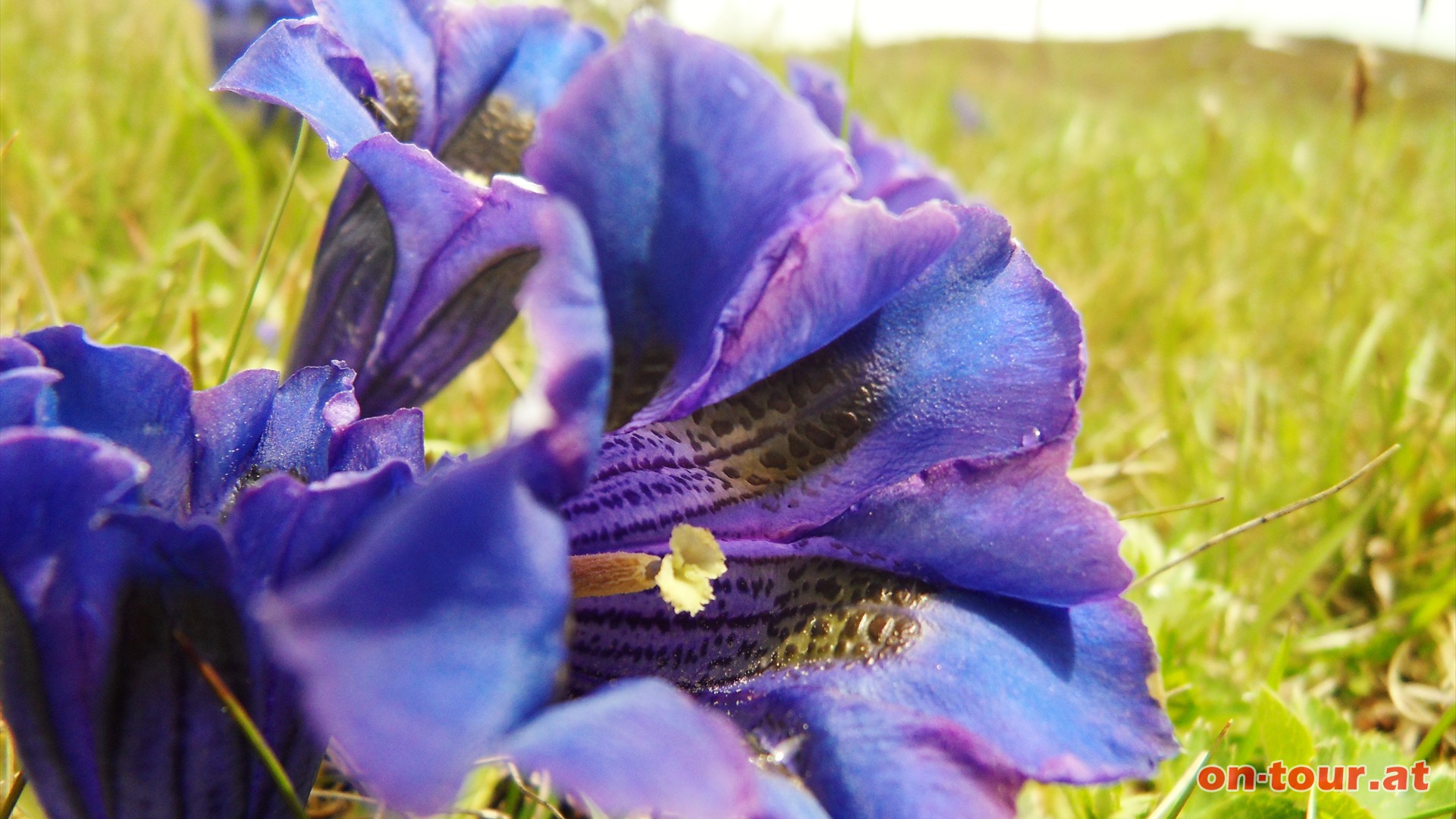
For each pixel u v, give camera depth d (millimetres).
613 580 108
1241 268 327
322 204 217
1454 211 398
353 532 87
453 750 70
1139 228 343
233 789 91
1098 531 105
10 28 333
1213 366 238
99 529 82
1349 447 217
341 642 69
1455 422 220
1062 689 102
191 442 98
